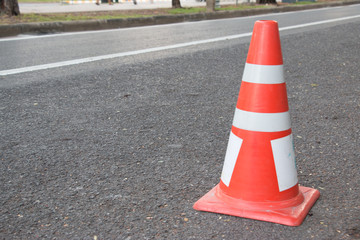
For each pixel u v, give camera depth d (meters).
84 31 10.59
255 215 2.11
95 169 2.64
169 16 13.23
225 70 5.50
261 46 2.18
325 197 2.31
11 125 3.44
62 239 1.91
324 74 5.23
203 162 2.76
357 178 2.53
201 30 10.34
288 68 5.56
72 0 26.05
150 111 3.81
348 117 3.66
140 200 2.26
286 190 2.19
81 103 4.04
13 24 9.55
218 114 3.75
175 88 4.60
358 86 4.66
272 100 2.17
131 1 26.33
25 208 2.18
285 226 2.04
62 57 6.41
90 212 2.14
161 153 2.89
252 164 2.18
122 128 3.38
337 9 19.50
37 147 2.99
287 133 2.22
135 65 5.75
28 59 6.25
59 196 2.30
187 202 2.25
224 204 2.19
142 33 9.82
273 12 18.02
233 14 15.81
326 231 1.99
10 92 4.40
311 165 2.71
